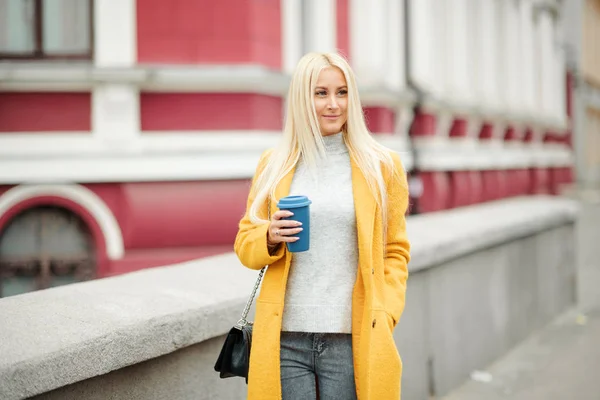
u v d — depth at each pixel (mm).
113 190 8672
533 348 6781
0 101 8430
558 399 5324
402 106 12070
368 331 2604
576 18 35000
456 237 5375
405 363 4789
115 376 2836
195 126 8750
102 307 3000
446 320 5406
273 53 9156
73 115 8539
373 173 2674
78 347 2553
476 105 16516
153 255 8609
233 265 4191
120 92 8508
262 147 8953
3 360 2326
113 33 8555
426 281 5074
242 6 8734
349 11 10977
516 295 6859
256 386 2650
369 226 2641
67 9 8664
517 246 6883
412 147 12883
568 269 8570
